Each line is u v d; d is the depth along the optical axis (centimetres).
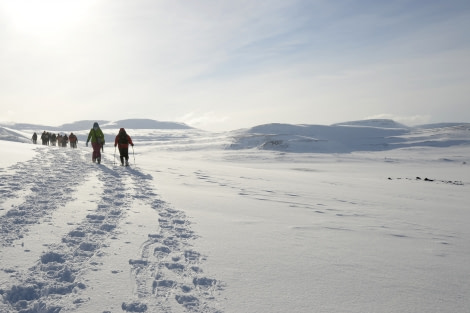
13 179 845
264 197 960
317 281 345
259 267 377
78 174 1064
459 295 332
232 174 1688
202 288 313
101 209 599
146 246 422
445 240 593
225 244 459
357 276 368
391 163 7412
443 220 835
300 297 304
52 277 313
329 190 1339
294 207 821
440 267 424
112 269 342
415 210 982
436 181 3294
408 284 354
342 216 761
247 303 286
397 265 418
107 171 1231
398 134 18338
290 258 416
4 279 299
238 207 749
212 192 965
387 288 339
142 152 9769
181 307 274
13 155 1464
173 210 654
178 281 326
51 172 1051
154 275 336
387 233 614
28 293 283
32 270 322
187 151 10281
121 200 700
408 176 4588
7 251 364
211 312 268
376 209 929
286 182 1533
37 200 627
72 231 450
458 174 5053
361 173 4981
